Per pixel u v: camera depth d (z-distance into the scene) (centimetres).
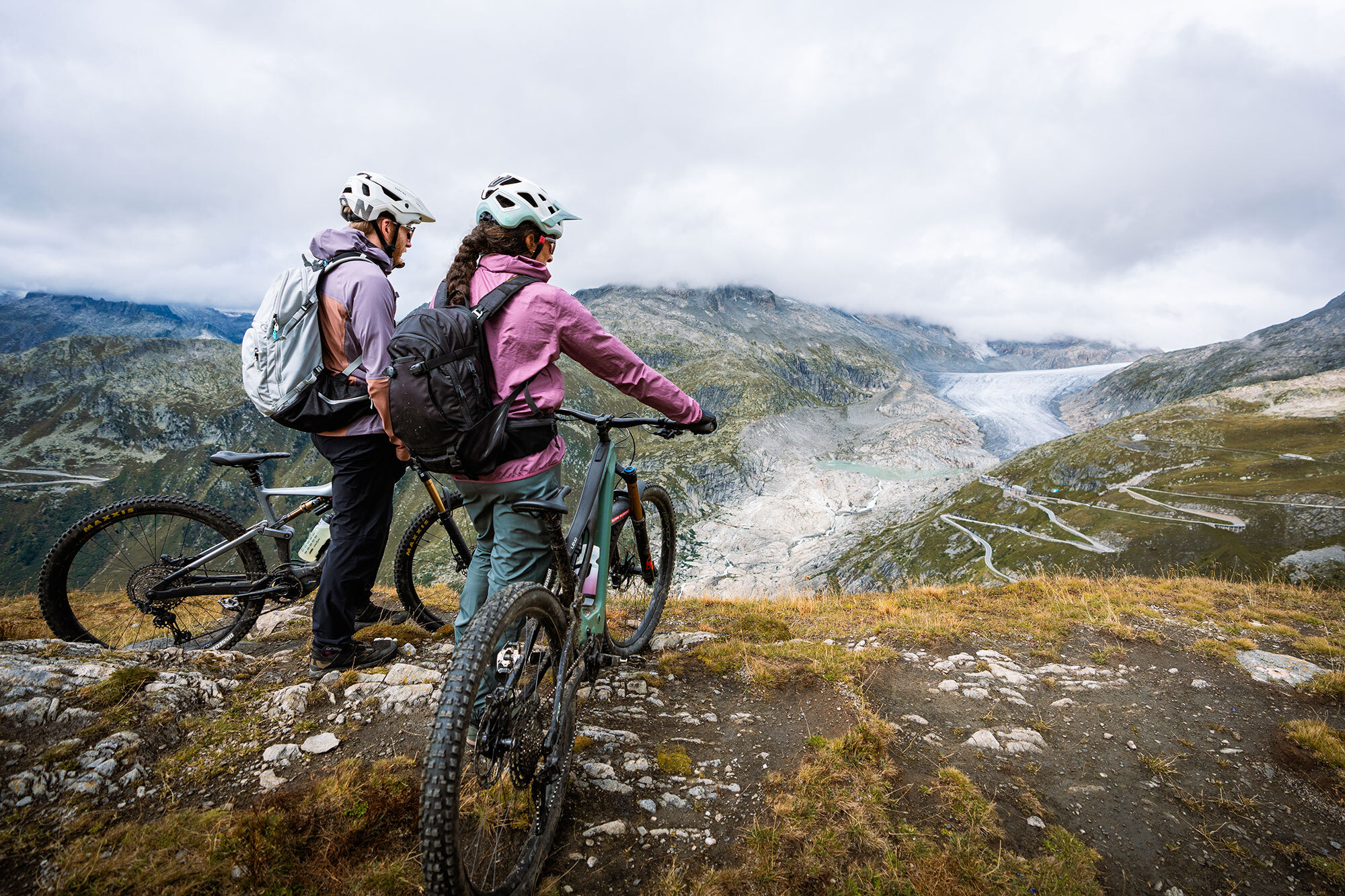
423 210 444
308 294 384
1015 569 13100
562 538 295
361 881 252
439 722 217
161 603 465
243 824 266
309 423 402
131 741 316
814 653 571
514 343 287
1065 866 319
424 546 577
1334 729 494
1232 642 689
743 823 324
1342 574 10019
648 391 322
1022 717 491
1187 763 444
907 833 325
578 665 339
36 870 240
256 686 405
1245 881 333
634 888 276
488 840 279
